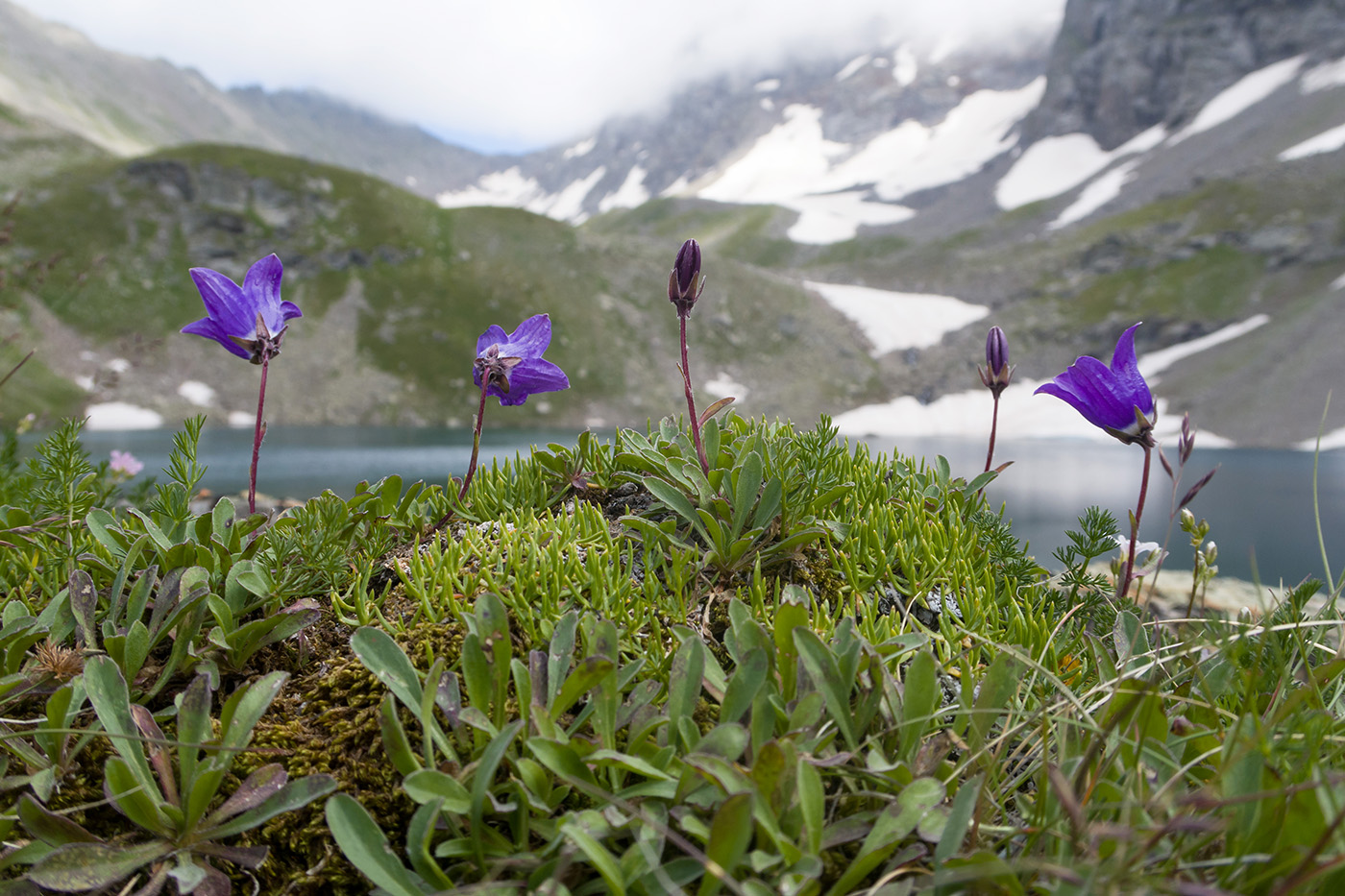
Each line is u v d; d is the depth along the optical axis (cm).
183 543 209
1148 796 139
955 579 233
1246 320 10138
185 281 9775
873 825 144
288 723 181
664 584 225
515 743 162
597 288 11962
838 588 228
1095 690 171
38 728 170
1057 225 16425
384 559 246
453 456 4950
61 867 138
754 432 291
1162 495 3353
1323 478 4244
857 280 15475
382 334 10000
